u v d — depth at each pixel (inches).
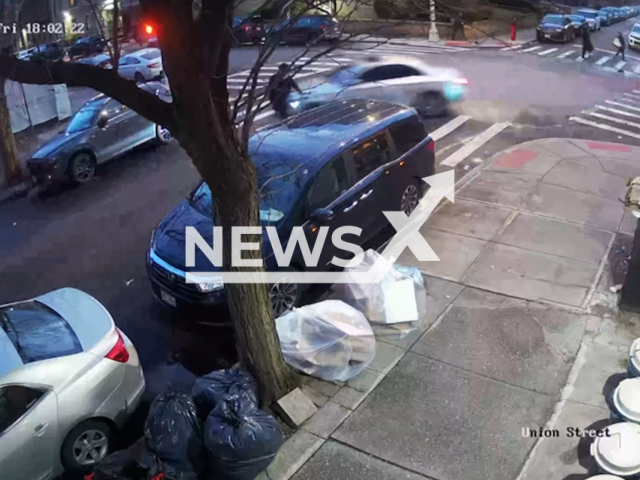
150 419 199.2
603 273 305.0
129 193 486.0
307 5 195.8
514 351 253.4
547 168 442.9
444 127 609.0
